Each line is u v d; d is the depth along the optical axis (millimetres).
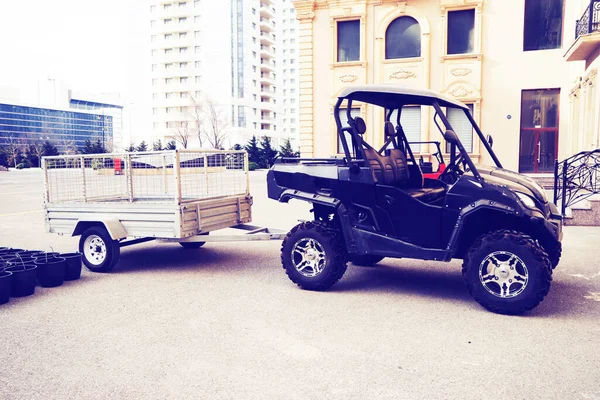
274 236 6500
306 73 20547
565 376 3482
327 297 5527
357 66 19938
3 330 4566
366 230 5594
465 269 4996
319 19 20344
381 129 18984
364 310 5035
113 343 4203
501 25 18250
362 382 3428
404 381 3438
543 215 4902
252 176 34438
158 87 97500
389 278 6414
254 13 99000
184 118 84688
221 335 4363
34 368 3734
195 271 6949
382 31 19578
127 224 6887
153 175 7207
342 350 3998
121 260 7816
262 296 5602
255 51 100312
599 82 12594
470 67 18594
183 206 6523
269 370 3639
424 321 4684
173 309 5148
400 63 19469
